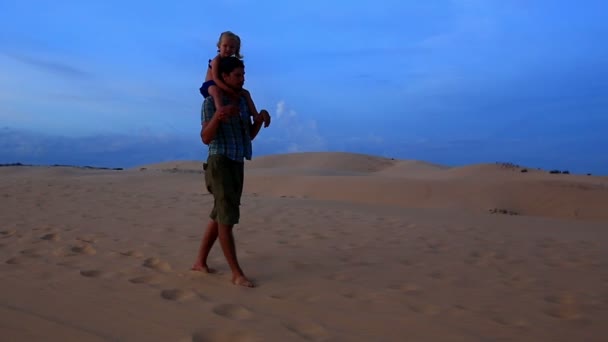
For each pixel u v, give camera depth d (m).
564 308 3.38
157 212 8.11
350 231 6.73
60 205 8.71
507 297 3.61
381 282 3.96
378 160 68.25
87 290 3.48
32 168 36.75
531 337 2.81
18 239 5.44
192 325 2.83
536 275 4.37
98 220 7.04
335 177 28.11
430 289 3.78
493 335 2.83
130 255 4.77
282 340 2.66
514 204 22.98
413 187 24.91
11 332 2.63
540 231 8.09
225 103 3.89
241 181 4.00
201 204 9.43
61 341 2.54
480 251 5.53
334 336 2.74
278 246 5.41
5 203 8.73
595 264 4.95
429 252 5.36
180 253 4.86
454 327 2.94
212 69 3.98
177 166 58.66
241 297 3.44
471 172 41.56
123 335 2.65
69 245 5.17
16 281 3.66
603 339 2.81
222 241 3.82
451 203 22.72
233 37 4.00
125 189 13.05
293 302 3.35
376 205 13.19
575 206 22.14
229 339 2.69
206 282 3.82
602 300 3.58
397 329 2.88
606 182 33.78
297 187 26.59
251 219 7.70
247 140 4.04
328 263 4.62
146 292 3.47
